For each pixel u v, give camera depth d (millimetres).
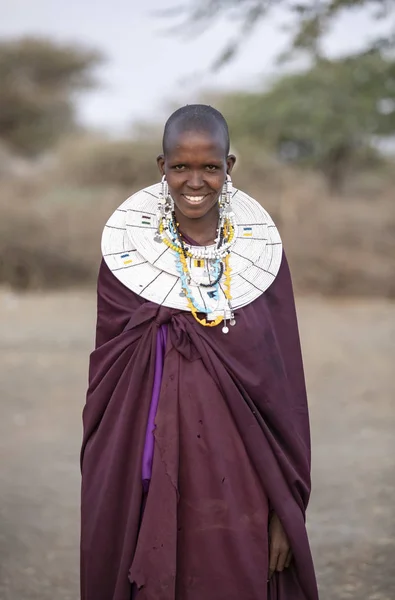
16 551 5434
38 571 5102
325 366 12734
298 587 3213
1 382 11523
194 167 2994
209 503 2998
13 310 19984
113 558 3053
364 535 5602
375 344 14922
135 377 3043
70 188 29203
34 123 48906
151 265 3105
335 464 7367
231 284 3107
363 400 10266
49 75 49094
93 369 3168
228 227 3195
